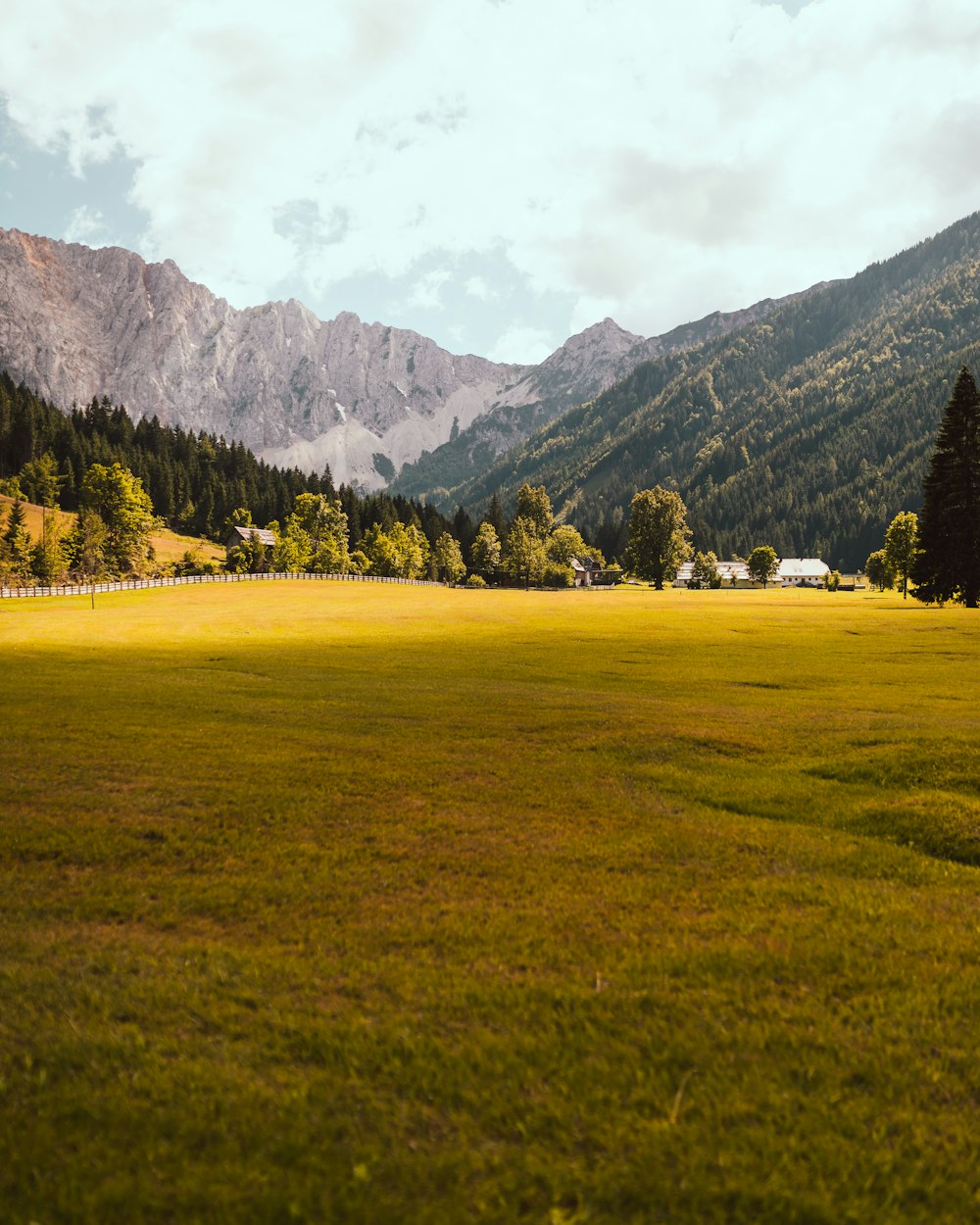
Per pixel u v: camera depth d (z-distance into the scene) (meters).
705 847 10.11
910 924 7.65
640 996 6.00
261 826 10.70
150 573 122.31
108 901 7.98
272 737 16.88
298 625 57.16
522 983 6.23
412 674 31.36
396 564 158.12
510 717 20.27
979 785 12.97
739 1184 4.02
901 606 80.44
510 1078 4.89
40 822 10.49
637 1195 3.94
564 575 172.75
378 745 16.38
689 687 28.45
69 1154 4.19
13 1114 4.51
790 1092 4.83
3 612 64.38
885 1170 4.16
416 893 8.34
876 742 16.58
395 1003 5.88
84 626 53.25
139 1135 4.35
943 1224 3.86
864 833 11.20
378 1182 3.98
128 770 13.48
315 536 146.88
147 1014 5.67
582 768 14.60
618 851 9.89
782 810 12.22
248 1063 5.07
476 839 10.30
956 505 68.44
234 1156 4.16
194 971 6.39
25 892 8.23
